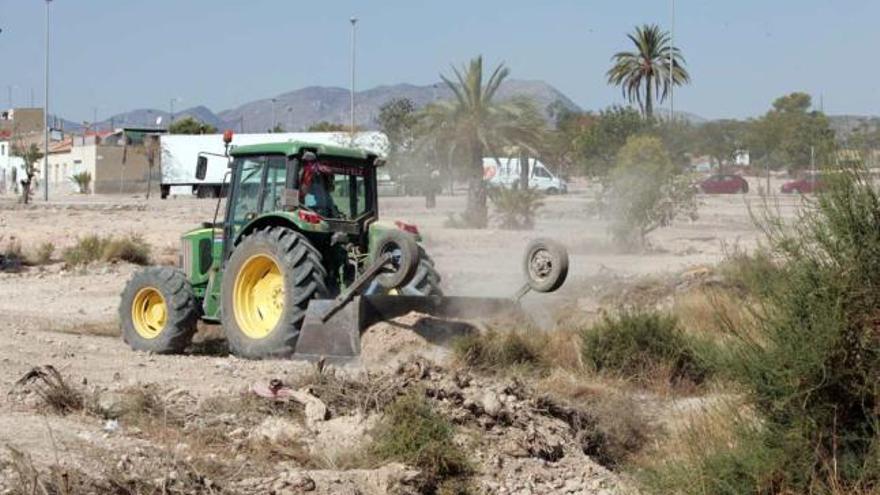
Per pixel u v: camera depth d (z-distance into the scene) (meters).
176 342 13.21
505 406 9.23
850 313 6.91
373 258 11.95
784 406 7.03
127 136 86.31
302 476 7.50
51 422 8.45
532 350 11.66
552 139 40.38
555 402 9.80
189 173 59.75
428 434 8.35
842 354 6.89
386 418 8.59
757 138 58.53
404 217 41.78
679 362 11.46
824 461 6.93
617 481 8.57
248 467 7.81
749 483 7.08
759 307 7.56
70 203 53.66
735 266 12.92
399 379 9.52
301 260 12.12
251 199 13.18
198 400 9.50
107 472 7.03
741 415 7.35
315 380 9.66
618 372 11.46
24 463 6.77
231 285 12.56
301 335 11.87
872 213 6.98
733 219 38.53
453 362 11.14
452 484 8.07
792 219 7.50
